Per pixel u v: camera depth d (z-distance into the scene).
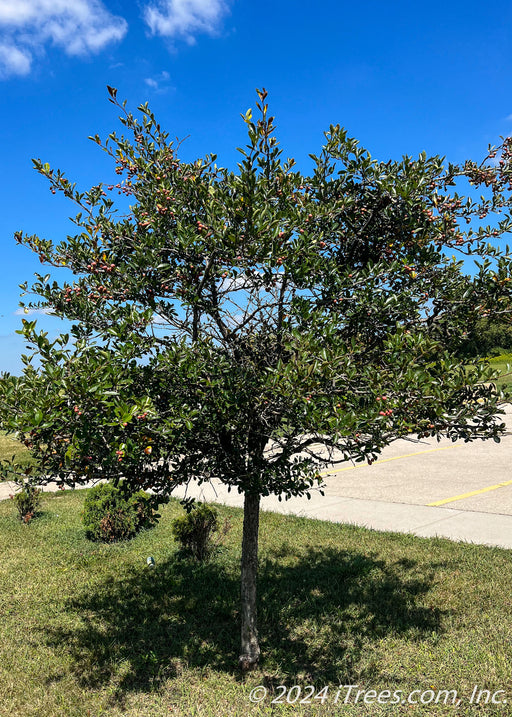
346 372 3.95
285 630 5.81
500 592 6.32
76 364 3.75
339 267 4.96
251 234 4.02
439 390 3.80
